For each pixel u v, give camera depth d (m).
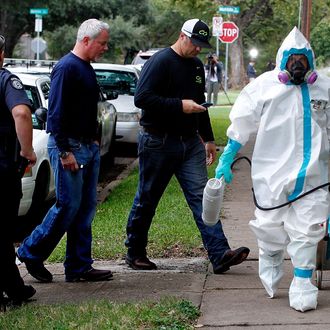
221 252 18.55
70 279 18.23
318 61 136.88
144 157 18.50
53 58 145.38
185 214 25.50
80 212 18.12
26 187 24.66
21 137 15.13
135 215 19.03
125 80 43.66
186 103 17.69
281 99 15.34
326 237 15.97
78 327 14.27
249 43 153.62
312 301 15.24
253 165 15.61
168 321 14.57
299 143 15.34
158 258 20.62
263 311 15.35
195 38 17.70
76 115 17.30
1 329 14.37
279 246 15.83
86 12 141.12
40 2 133.88
